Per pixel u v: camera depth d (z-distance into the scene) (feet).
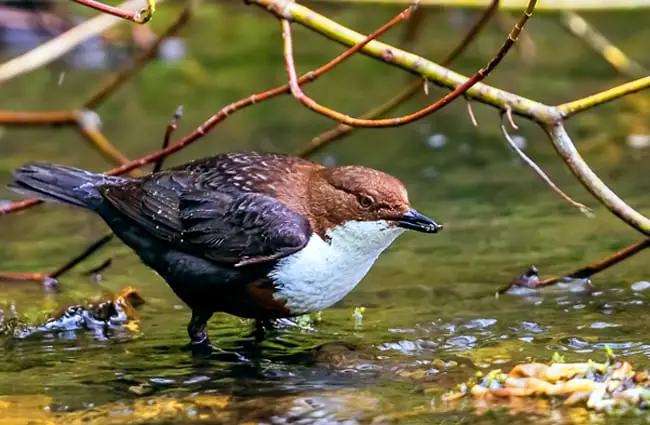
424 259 37.35
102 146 42.32
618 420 23.35
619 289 33.27
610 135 51.21
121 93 60.03
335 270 29.48
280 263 29.17
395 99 38.29
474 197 43.86
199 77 62.39
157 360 28.86
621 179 44.60
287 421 24.02
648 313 30.99
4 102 57.67
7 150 51.39
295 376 27.17
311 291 29.60
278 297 29.73
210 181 30.53
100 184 31.96
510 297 33.12
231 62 65.26
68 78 62.75
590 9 45.16
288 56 31.07
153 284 36.17
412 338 29.76
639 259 36.19
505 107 31.45
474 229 40.14
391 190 28.96
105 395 26.02
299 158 31.48
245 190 30.04
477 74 27.32
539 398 24.75
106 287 35.73
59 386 26.73
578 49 66.33
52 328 31.73
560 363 25.81
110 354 29.37
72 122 42.06
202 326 30.40
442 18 72.18
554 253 37.06
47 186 32.04
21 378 27.43
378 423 23.73
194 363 28.53
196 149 50.42
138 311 33.27
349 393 25.66
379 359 28.14
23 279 36.11
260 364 28.25
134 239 31.22
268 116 56.08
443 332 30.17
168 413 24.64
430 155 49.83
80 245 40.68
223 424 23.91
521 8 44.86
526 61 63.52
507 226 40.29
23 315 32.53
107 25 39.88
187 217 30.04
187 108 56.80
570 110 31.42
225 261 29.48
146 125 54.13
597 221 40.45
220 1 69.21
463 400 24.91
